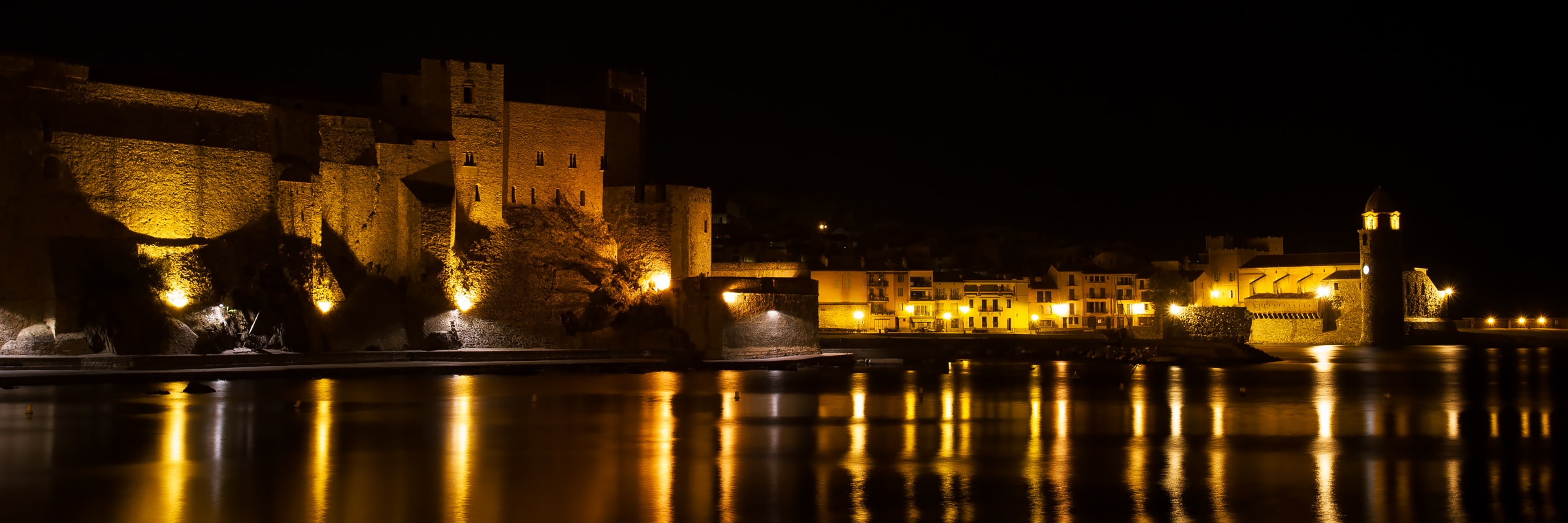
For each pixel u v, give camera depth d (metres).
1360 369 89.00
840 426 47.56
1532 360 103.75
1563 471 36.31
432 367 73.25
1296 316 139.00
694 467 36.72
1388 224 134.50
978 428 47.06
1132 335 126.56
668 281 96.19
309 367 68.62
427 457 38.25
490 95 92.12
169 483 33.22
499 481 34.00
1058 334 141.00
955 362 100.62
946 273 157.00
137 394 56.69
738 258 149.00
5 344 67.38
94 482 33.41
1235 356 98.38
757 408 54.59
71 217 71.00
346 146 83.50
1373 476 35.31
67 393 56.91
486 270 89.56
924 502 31.33
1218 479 34.66
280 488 32.66
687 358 85.88
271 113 80.69
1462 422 49.38
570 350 83.69
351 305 80.12
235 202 77.88
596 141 97.56
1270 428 47.09
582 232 95.62
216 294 74.19
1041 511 30.28
